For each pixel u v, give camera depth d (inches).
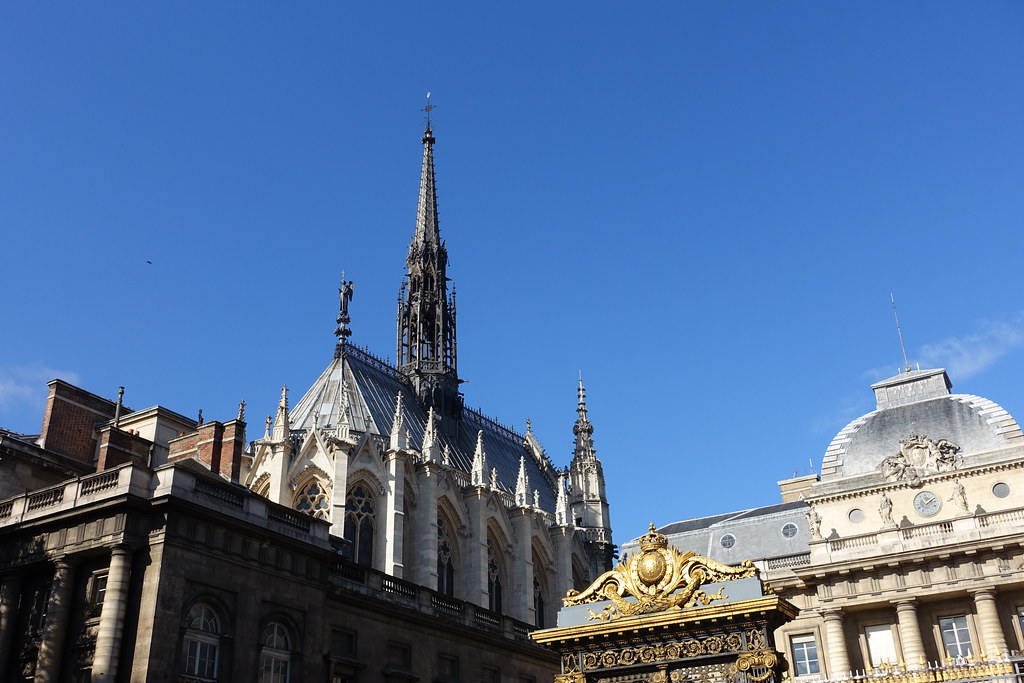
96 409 2178.9
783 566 2107.5
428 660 1995.6
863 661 1920.5
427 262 3695.9
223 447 1927.9
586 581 3363.7
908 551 1909.4
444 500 2775.6
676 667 745.6
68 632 1483.8
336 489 2420.0
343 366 3075.8
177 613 1446.9
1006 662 1101.7
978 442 2119.8
